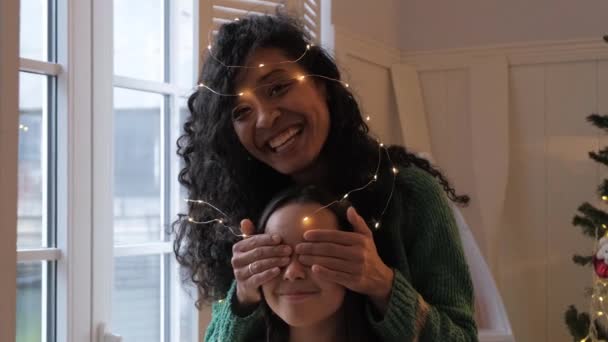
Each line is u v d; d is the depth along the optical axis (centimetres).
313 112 98
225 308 100
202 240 116
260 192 109
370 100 297
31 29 177
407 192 105
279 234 87
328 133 104
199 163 117
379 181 103
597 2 292
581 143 294
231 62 100
